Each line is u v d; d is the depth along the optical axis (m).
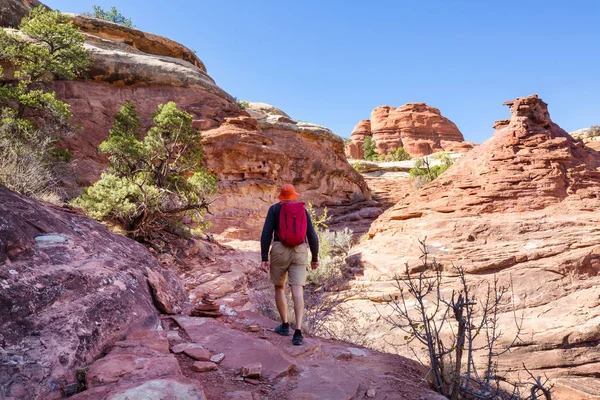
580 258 9.38
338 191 32.94
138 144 12.88
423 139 99.25
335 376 3.31
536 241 10.16
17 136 11.62
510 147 12.98
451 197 12.78
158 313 4.27
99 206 10.23
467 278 9.69
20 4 22.61
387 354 4.55
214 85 24.84
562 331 7.95
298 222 4.14
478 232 10.85
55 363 2.51
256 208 22.12
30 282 2.93
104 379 2.54
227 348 3.56
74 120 20.08
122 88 22.08
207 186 13.12
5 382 2.20
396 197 35.84
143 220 11.14
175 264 10.81
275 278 4.34
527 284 9.25
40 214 4.02
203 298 4.98
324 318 6.55
